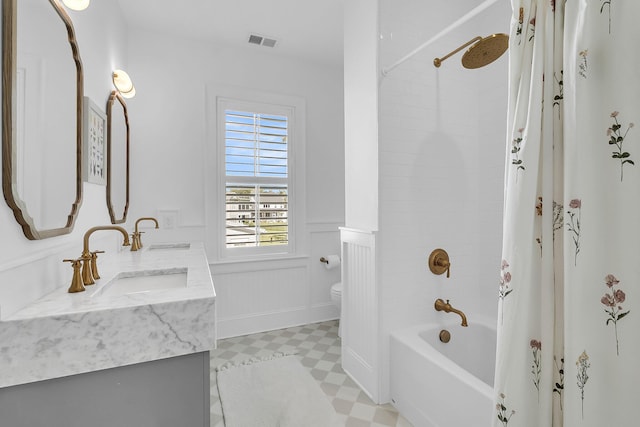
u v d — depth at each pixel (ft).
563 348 3.14
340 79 10.85
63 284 3.95
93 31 5.29
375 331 6.18
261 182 9.97
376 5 6.11
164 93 8.64
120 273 4.58
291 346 8.56
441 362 4.99
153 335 3.09
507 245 3.42
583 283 2.83
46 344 2.74
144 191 8.42
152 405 3.15
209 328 3.30
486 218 7.17
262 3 7.44
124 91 6.79
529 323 3.27
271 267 9.83
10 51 2.75
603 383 2.72
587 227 2.82
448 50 6.98
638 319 2.58
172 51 8.75
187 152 8.90
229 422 5.37
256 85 9.70
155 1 7.29
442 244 6.95
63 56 3.89
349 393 6.37
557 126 3.23
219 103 9.32
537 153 3.25
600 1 2.79
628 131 2.64
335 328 9.94
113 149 6.40
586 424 2.77
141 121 8.39
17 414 2.72
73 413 2.87
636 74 2.63
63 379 2.84
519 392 3.24
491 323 6.82
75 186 4.26
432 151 6.82
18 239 2.97
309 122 10.41
